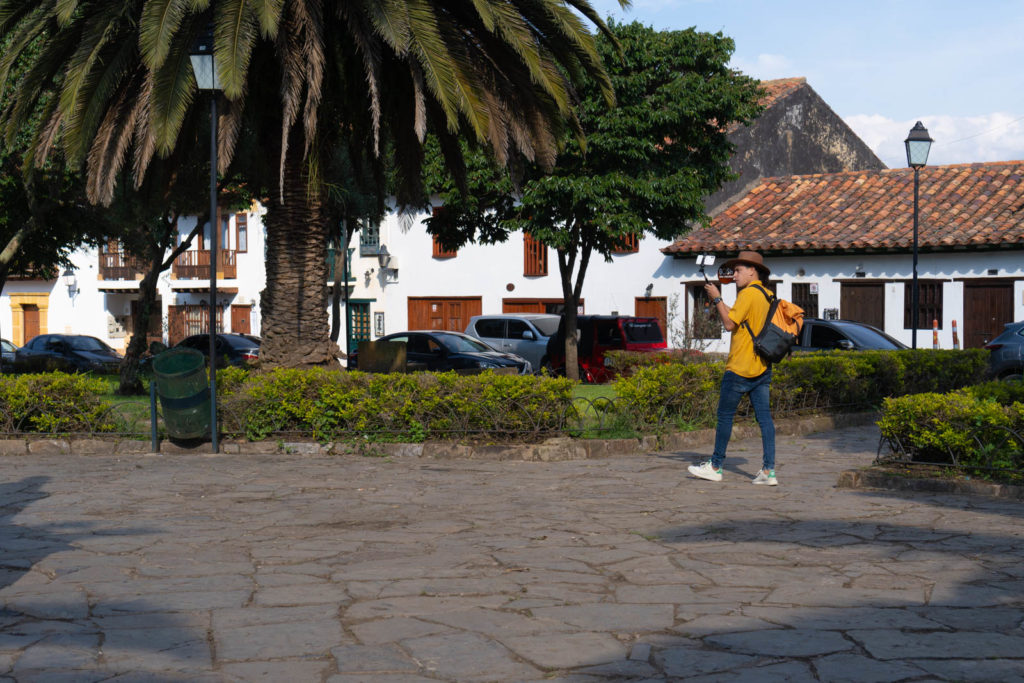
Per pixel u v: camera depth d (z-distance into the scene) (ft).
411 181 49.24
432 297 125.39
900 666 13.51
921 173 102.89
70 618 16.25
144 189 51.47
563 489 28.94
